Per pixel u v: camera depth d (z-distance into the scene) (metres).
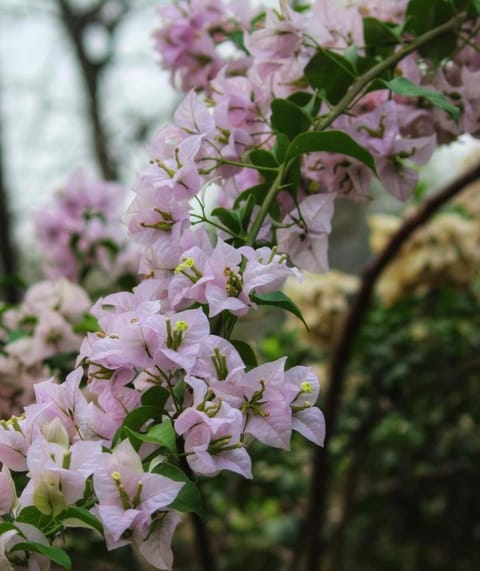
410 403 1.70
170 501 0.48
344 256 2.55
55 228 1.33
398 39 0.75
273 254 0.55
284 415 0.52
